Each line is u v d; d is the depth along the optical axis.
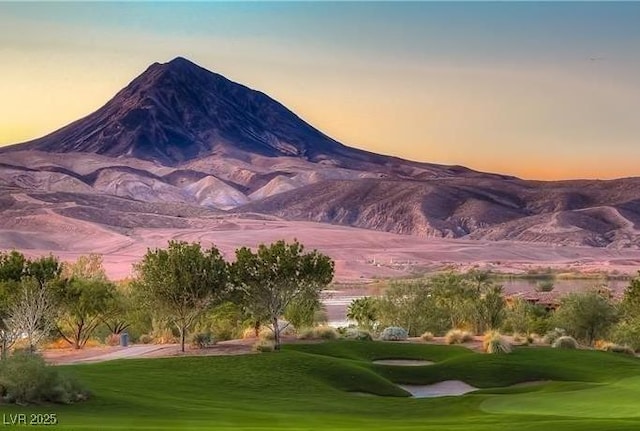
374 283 179.62
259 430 22.66
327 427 24.95
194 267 47.34
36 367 27.59
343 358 46.34
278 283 47.44
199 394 34.16
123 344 54.28
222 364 40.81
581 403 32.53
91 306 57.22
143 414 26.41
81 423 23.41
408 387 42.12
